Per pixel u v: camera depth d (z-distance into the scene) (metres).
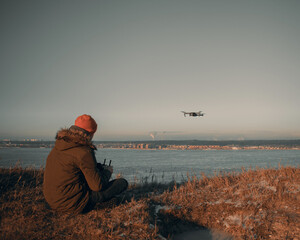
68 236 3.00
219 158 98.19
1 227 3.05
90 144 3.18
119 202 4.36
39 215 3.48
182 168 45.50
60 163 3.14
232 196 5.07
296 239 3.35
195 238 3.74
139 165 59.03
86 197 3.40
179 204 4.75
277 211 4.21
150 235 3.25
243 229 3.78
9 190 4.78
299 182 5.45
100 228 3.23
